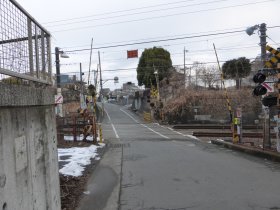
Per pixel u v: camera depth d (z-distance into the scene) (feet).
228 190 28.19
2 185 10.80
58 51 93.61
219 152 54.34
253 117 134.31
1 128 11.13
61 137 67.67
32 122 14.87
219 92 147.54
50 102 18.25
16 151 12.44
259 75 49.08
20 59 15.60
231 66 171.22
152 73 206.39
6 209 11.03
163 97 183.73
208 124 140.36
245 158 47.11
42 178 16.01
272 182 31.09
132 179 33.30
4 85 11.48
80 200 25.77
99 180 32.89
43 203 15.90
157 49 210.59
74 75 232.12
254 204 24.00
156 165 41.29
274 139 75.97
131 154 52.01
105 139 79.00
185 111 147.43
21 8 14.97
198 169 38.22
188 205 24.06
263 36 57.47
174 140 78.07
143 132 105.91
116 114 234.38
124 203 24.88
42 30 19.16
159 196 26.68
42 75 19.07
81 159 45.88
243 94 142.31
